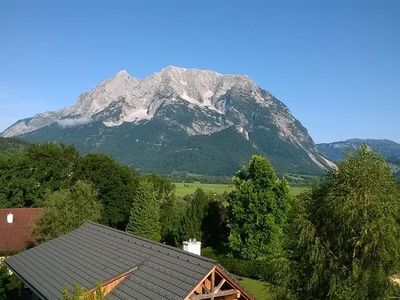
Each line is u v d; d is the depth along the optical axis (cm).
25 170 6131
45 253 2994
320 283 2302
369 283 2150
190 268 1992
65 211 3947
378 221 2184
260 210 4953
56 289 2322
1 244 4622
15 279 2828
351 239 2234
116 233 2872
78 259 2648
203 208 5622
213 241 5681
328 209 2366
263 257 4938
